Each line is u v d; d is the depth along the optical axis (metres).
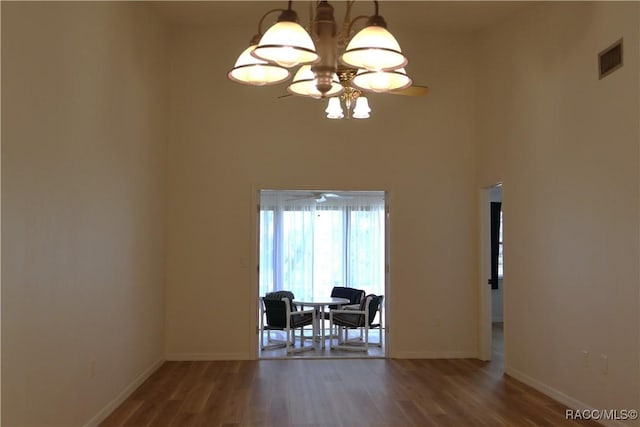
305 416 4.27
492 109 6.17
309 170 6.58
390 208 6.63
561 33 4.68
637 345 3.63
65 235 3.46
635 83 3.66
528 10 5.32
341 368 5.99
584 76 4.31
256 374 5.68
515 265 5.54
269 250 9.23
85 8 3.79
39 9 3.09
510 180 5.68
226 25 6.52
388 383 5.32
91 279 3.94
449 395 4.88
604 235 4.02
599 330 4.08
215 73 6.58
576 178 4.42
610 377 3.94
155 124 5.83
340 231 9.39
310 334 8.59
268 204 9.30
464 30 6.59
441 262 6.65
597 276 4.11
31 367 3.02
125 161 4.74
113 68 4.40
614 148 3.90
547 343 4.89
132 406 4.53
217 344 6.43
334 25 2.18
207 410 4.42
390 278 6.61
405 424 4.09
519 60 5.49
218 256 6.48
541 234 5.00
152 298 5.76
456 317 6.63
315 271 9.29
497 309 9.67
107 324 4.29
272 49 2.04
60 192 3.39
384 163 6.65
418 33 6.71
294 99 6.62
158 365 6.02
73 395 3.61
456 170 6.70
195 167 6.52
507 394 4.91
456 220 6.68
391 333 6.56
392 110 6.70
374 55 2.19
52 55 3.26
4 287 2.72
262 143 6.57
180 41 6.57
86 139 3.82
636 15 3.66
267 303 6.96
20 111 2.87
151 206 5.68
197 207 6.50
